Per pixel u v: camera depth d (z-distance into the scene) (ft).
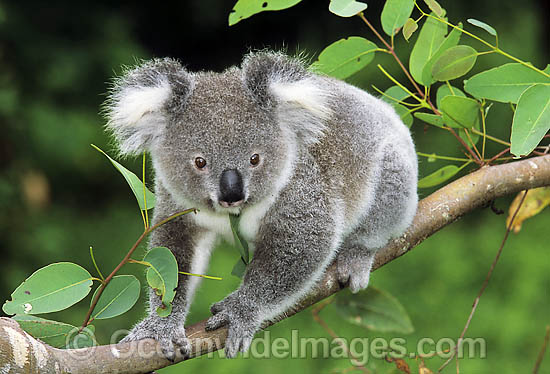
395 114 19.76
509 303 35.24
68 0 47.62
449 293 36.17
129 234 43.19
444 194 18.02
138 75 15.76
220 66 55.36
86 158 44.62
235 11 15.96
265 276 16.01
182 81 15.26
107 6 50.88
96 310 13.79
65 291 13.24
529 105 14.37
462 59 16.01
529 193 19.98
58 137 43.16
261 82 15.20
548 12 43.04
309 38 51.96
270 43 54.49
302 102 15.65
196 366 31.01
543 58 44.01
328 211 16.40
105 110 16.51
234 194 14.57
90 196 46.60
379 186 17.75
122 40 48.26
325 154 16.69
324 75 17.92
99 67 47.01
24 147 42.45
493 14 45.80
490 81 15.43
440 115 17.80
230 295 16.03
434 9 15.49
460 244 39.45
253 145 14.89
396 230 17.81
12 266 38.37
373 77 44.11
